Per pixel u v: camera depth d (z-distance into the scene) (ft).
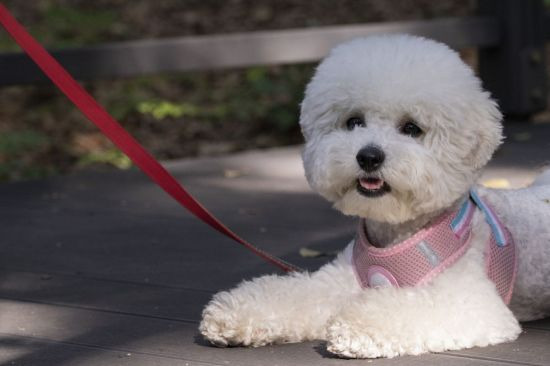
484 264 13.16
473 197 13.60
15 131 36.24
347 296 13.37
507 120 34.47
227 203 23.18
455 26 33.45
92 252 19.13
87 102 14.16
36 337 14.20
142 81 42.32
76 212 22.72
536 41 34.27
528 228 13.93
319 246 19.11
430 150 12.62
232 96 40.50
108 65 29.60
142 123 37.40
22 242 20.07
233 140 35.42
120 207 23.13
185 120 37.60
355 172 12.46
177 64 30.53
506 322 12.59
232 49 31.17
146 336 14.11
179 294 16.22
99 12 51.44
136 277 17.30
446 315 12.33
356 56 13.07
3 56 27.63
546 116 35.40
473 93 12.89
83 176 26.94
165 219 21.81
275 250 18.90
